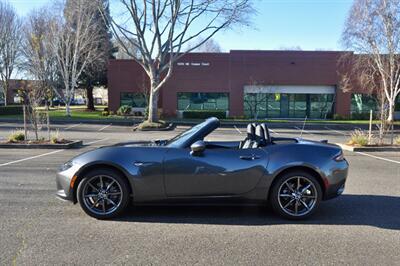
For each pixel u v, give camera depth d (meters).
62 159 10.85
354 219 5.25
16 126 25.80
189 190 5.10
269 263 3.75
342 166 5.30
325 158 5.23
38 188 6.94
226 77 37.47
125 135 21.02
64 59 36.38
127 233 4.59
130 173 5.05
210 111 36.22
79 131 23.30
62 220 5.06
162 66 27.30
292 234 4.61
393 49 30.41
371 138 15.04
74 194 5.18
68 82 36.12
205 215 5.36
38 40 32.19
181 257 3.87
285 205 5.21
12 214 5.31
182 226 4.88
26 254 3.91
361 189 7.20
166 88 37.16
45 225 4.85
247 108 38.44
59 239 4.36
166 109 37.34
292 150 5.23
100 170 5.11
